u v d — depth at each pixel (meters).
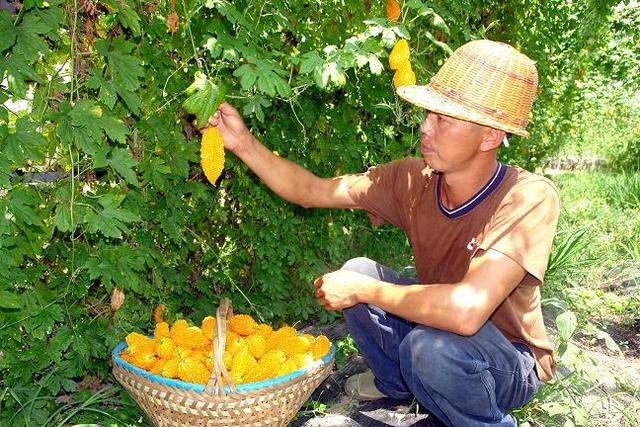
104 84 2.31
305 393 2.35
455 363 2.29
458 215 2.39
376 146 4.16
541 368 2.54
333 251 3.92
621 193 7.52
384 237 4.61
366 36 2.66
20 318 2.37
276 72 2.45
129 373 2.27
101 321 2.69
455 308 2.16
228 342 2.45
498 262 2.19
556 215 2.30
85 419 2.66
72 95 2.38
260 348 2.45
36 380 2.74
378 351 2.81
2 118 2.16
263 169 2.69
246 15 2.75
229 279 3.25
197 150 2.80
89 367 2.64
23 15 2.17
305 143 3.62
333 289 2.40
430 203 2.50
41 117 2.29
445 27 3.14
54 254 2.52
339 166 3.84
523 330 2.47
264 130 3.43
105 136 2.50
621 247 5.75
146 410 2.31
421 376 2.35
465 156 2.26
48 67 2.34
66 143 2.25
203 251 3.31
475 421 2.42
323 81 2.50
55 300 2.49
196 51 2.49
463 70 2.24
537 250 2.21
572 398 2.91
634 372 3.60
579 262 4.88
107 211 2.40
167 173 2.79
